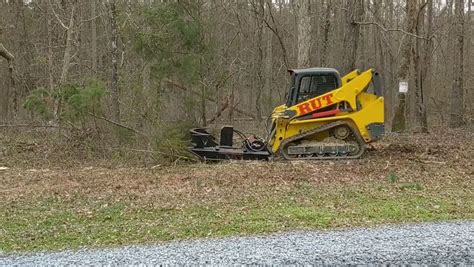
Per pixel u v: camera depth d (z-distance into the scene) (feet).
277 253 23.40
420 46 92.12
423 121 79.10
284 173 43.86
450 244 24.14
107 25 86.89
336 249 23.76
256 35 106.63
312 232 27.61
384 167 46.21
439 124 99.96
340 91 49.88
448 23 120.37
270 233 27.84
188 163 50.98
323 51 87.61
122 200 36.60
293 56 106.83
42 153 56.75
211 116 71.97
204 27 58.29
